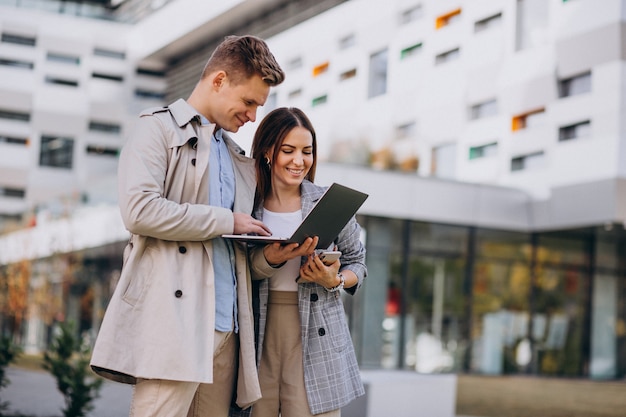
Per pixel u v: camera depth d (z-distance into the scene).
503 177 14.32
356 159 13.41
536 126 13.68
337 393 2.99
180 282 2.53
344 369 3.05
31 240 18.62
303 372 2.99
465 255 14.49
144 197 2.47
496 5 12.98
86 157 18.36
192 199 2.62
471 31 13.05
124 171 2.54
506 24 13.12
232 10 11.18
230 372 2.84
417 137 13.36
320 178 12.80
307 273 2.90
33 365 11.02
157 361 2.46
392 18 12.32
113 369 2.43
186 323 2.49
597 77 12.71
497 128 13.62
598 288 15.82
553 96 13.35
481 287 14.57
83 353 6.51
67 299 17.83
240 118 2.70
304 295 2.99
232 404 2.89
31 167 18.69
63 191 18.39
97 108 17.25
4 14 17.45
